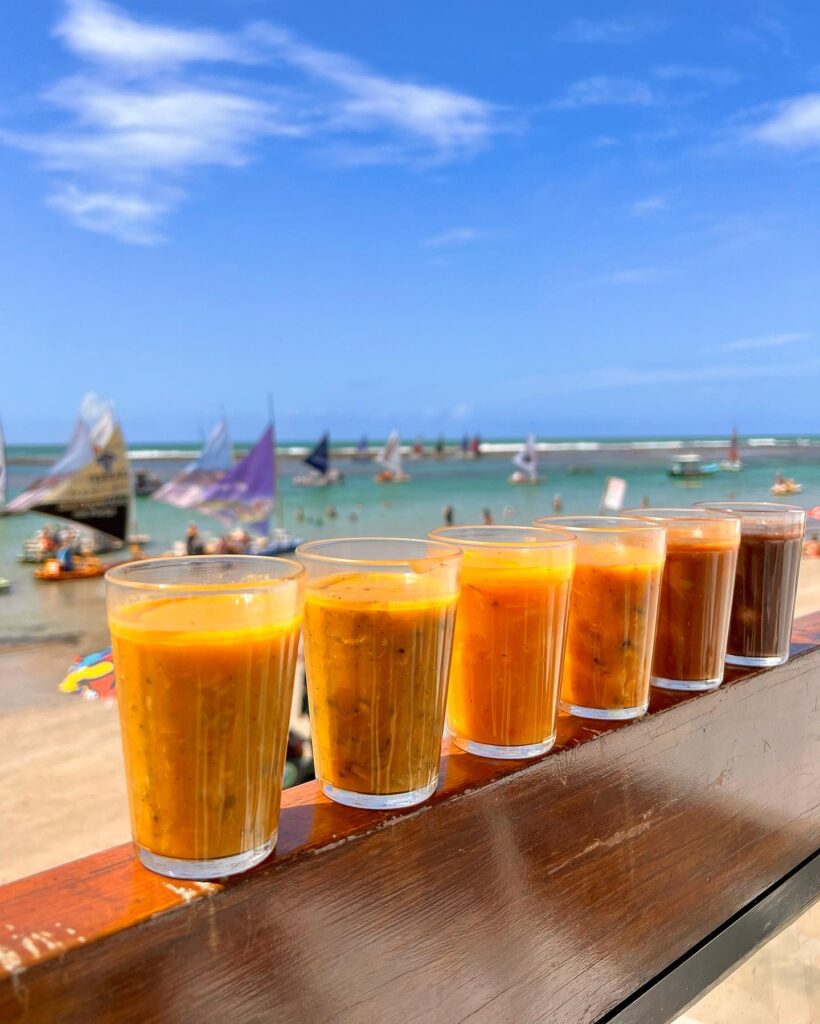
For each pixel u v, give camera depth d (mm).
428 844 794
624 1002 1065
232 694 637
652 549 1005
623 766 1011
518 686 890
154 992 611
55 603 15547
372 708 768
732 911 1248
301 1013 705
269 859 684
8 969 538
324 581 779
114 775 5383
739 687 1200
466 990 851
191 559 707
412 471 51688
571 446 77312
